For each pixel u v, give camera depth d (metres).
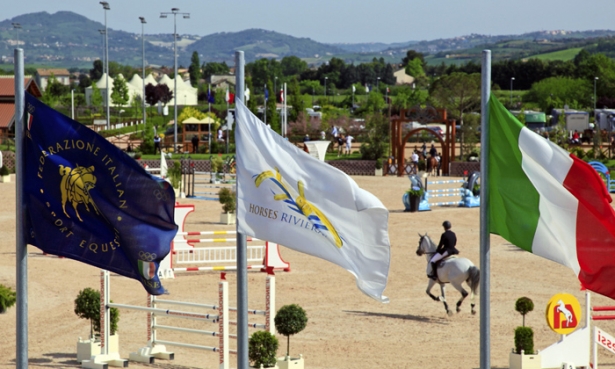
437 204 45.31
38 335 18.11
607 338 14.40
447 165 63.50
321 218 11.09
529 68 194.00
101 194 11.22
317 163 11.12
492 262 28.22
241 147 11.45
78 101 144.25
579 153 70.19
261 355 14.37
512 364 15.25
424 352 16.88
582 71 169.38
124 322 19.36
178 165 49.12
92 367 15.55
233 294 22.41
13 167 62.12
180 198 46.78
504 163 11.12
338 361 16.14
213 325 19.09
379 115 78.31
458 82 92.12
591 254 10.73
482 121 11.20
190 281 24.34
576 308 15.12
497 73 197.12
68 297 21.97
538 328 18.98
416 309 21.05
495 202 11.26
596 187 10.61
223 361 14.88
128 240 11.12
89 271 25.62
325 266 27.06
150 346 16.38
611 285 10.73
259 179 11.34
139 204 11.19
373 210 10.84
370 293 10.94
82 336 18.05
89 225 11.31
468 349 17.12
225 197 37.09
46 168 11.30
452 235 20.50
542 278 25.30
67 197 11.27
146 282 11.19
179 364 16.02
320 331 18.61
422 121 63.59
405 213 41.94
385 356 16.55
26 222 11.38
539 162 10.80
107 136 91.31
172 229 11.24
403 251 30.38
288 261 27.89
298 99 101.19
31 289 22.73
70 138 11.28
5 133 72.19
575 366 14.72
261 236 11.33
